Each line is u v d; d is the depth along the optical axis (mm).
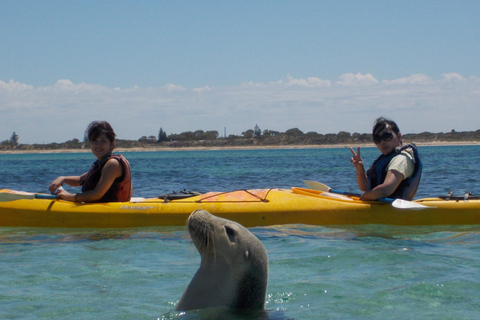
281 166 26766
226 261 2797
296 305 3258
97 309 3195
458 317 3027
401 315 3070
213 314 2846
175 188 13016
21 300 3402
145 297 3445
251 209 6422
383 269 4176
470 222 6426
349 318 3021
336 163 29750
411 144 6352
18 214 6410
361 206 6434
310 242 5332
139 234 5883
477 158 32125
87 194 6438
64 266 4355
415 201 6609
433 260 4469
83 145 141875
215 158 48250
